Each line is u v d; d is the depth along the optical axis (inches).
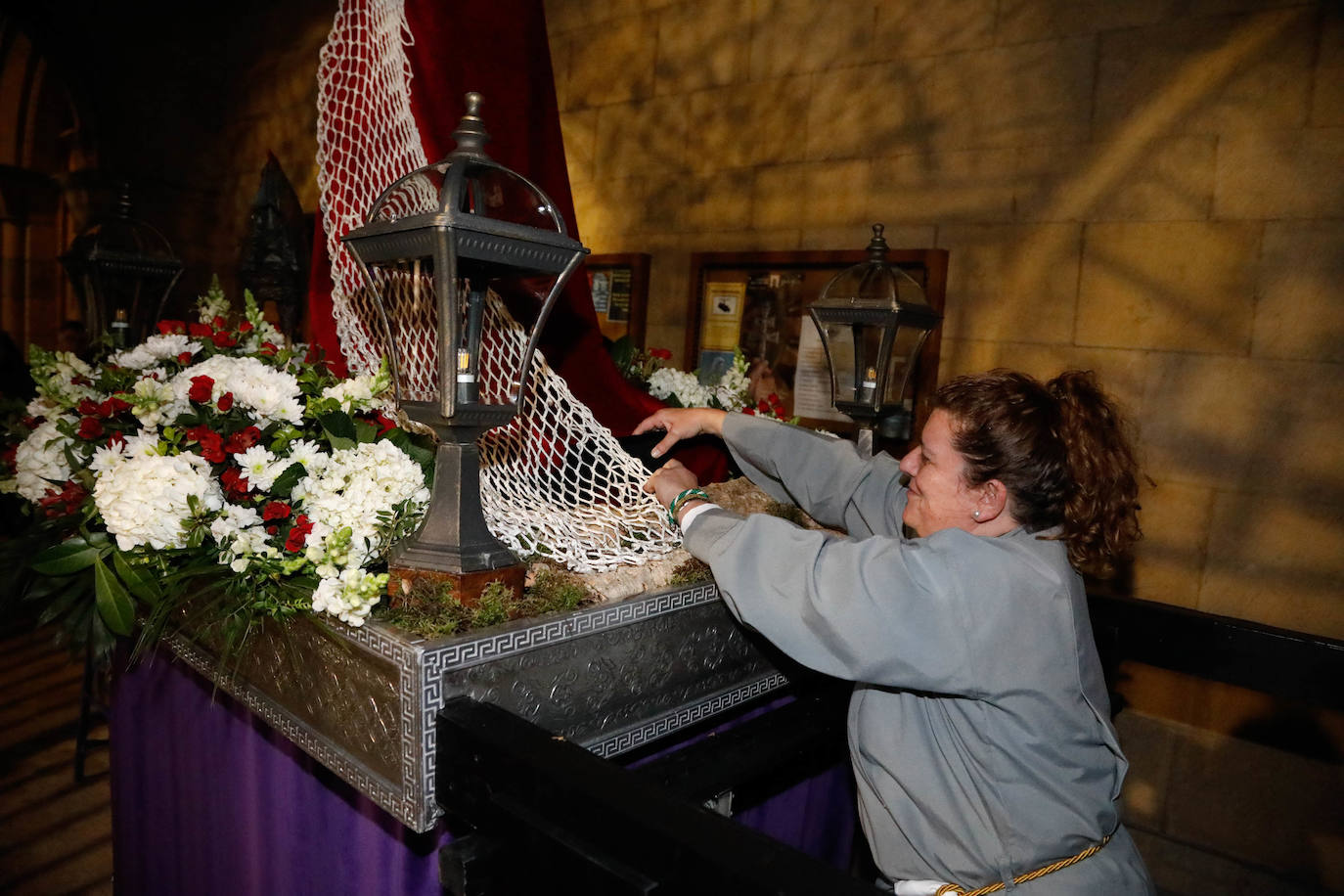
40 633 154.7
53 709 127.1
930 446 47.6
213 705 64.8
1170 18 102.0
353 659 42.8
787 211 135.9
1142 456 104.8
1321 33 92.9
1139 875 46.1
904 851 48.6
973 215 117.6
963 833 45.5
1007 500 46.3
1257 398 97.7
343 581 40.6
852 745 51.5
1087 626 46.0
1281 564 96.5
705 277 143.7
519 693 43.2
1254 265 97.5
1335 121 92.4
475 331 43.1
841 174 130.1
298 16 222.5
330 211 58.2
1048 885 43.9
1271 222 96.3
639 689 50.1
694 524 51.6
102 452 51.1
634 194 154.6
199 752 67.5
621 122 155.7
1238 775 100.8
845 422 128.6
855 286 86.9
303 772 56.9
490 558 44.4
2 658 143.6
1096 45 107.3
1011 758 44.1
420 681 38.6
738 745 53.9
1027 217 113.3
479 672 41.1
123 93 237.9
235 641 52.3
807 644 44.8
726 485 66.7
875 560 43.9
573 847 35.2
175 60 244.1
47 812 101.8
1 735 118.6
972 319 118.0
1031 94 112.7
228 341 62.2
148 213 240.2
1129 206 105.6
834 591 43.6
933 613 42.6
